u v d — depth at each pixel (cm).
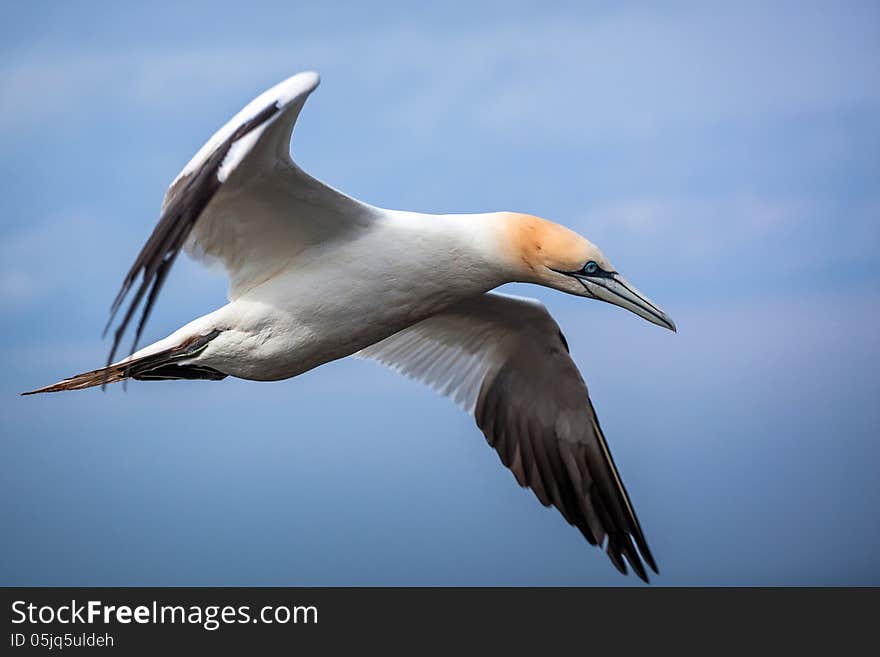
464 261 1486
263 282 1491
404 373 1781
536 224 1517
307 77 1284
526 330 1714
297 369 1516
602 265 1532
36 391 1532
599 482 1811
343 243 1461
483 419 1791
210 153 1290
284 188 1409
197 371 1538
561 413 1800
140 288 1196
